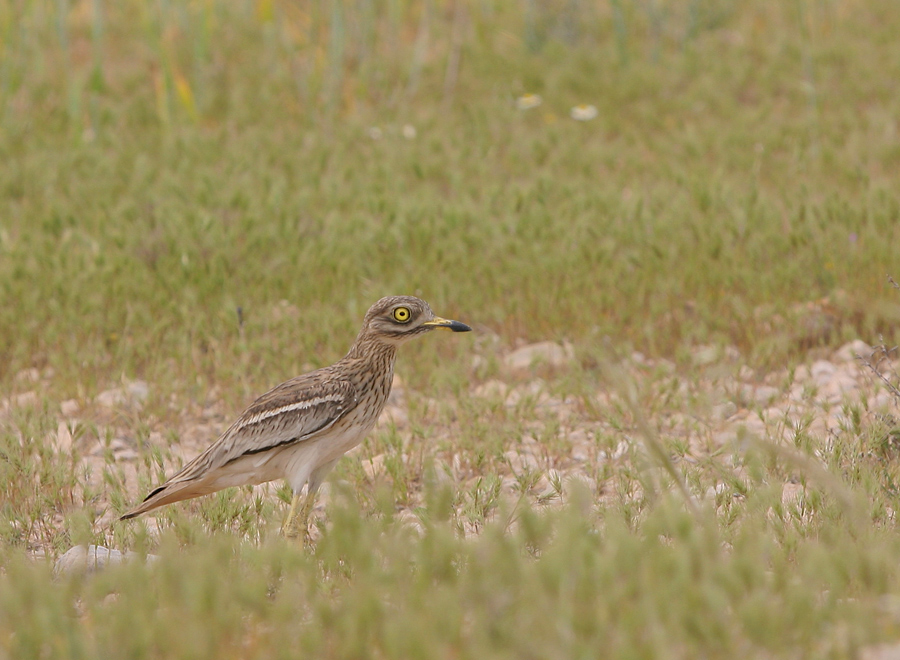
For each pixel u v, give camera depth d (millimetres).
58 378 12516
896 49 25438
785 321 12953
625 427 10703
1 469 9586
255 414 8242
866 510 7508
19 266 14094
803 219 14539
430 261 14586
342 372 8531
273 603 6559
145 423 11305
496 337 13703
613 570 5613
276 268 14609
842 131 20781
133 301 13812
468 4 29531
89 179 18578
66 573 7441
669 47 27688
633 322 13633
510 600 5691
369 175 18953
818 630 5516
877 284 13406
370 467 10297
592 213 15445
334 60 23578
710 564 5844
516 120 22688
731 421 11117
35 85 24453
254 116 23344
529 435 11086
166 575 6094
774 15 29047
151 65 26234
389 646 5285
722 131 20844
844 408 9492
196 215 15547
